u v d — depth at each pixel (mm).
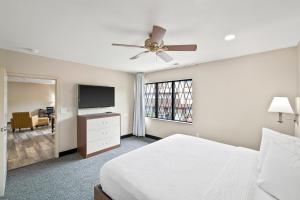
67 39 2162
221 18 1581
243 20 1618
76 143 3570
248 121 2842
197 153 1892
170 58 2283
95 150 3406
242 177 1364
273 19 1593
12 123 5363
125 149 3781
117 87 4488
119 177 1398
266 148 1549
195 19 1604
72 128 3502
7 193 2031
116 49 2578
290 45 2342
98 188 1644
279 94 2502
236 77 2975
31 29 1855
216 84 3262
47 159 3137
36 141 4301
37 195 1997
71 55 2957
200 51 2629
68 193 2047
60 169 2715
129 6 1392
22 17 1582
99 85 3979
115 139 3861
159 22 1674
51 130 5664
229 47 2436
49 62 3115
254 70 2760
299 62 2207
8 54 2637
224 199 1086
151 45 1862
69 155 3367
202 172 1454
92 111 3873
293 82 2373
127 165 1576
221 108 3193
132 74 4949
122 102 4645
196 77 3609
